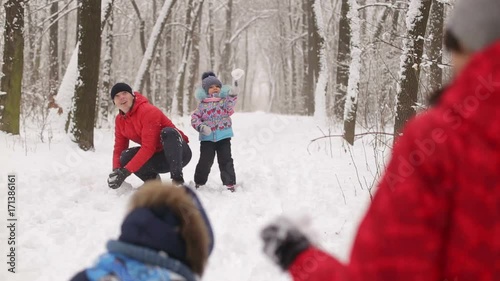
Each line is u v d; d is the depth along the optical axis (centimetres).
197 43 3153
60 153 955
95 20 1048
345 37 1628
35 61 2623
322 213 605
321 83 1781
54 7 2569
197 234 182
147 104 680
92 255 466
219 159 730
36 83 2125
